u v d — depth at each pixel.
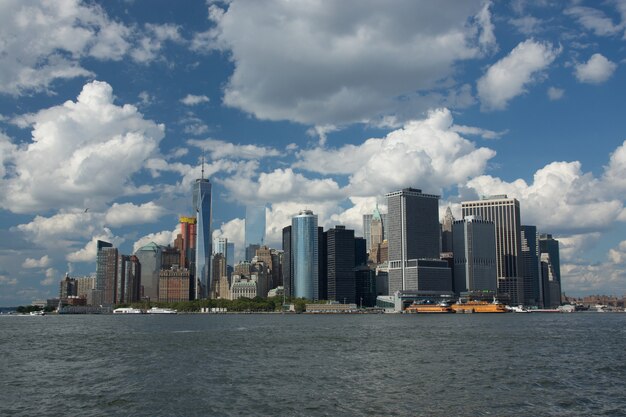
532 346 191.00
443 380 115.31
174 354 170.62
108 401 96.25
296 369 133.75
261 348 189.50
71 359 161.12
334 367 136.88
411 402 93.75
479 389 104.81
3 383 116.75
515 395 99.06
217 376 123.12
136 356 166.00
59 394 103.38
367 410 88.44
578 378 117.44
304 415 85.56
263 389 106.38
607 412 86.19
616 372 126.00
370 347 190.25
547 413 85.69
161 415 86.00
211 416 85.25
